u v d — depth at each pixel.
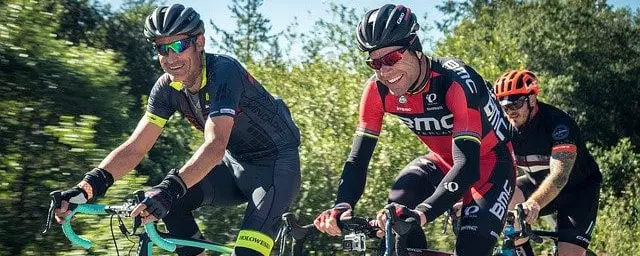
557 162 6.48
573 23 43.31
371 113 5.29
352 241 4.49
